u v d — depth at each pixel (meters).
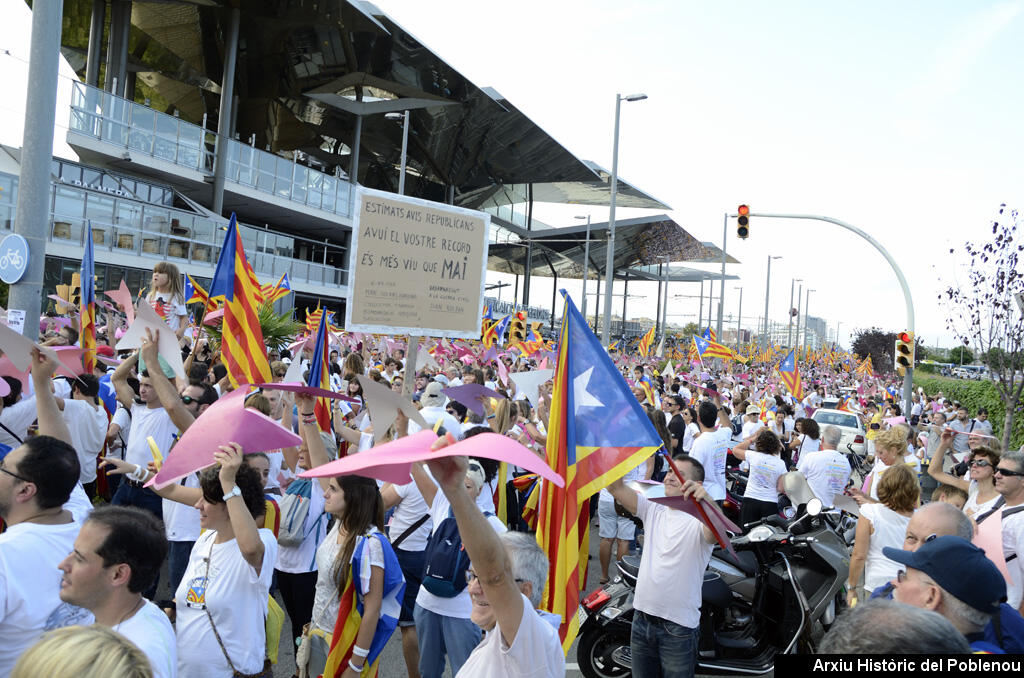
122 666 1.53
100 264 24.17
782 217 18.83
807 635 5.43
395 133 46.09
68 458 3.04
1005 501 4.70
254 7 30.70
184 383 6.20
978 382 28.69
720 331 36.84
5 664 2.78
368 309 6.44
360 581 3.90
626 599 5.46
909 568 2.57
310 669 4.02
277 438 3.33
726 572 5.72
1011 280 16.83
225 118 32.16
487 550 2.31
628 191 63.91
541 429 8.68
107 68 30.34
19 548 2.83
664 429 7.71
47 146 7.72
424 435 2.11
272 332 15.49
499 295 65.62
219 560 3.46
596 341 4.11
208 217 30.03
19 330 7.57
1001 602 2.63
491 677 2.54
